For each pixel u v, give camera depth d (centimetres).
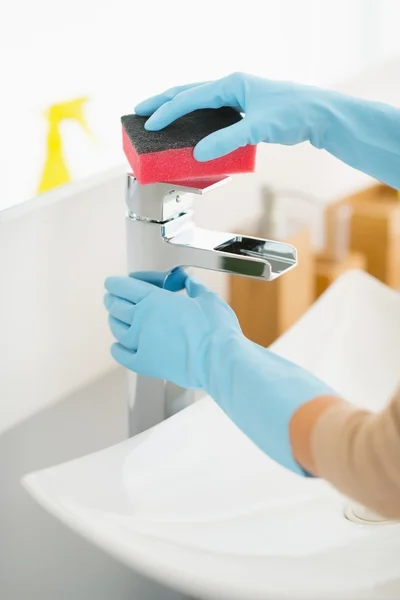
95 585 80
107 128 86
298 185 107
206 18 96
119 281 69
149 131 62
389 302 93
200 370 64
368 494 48
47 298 76
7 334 72
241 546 63
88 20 82
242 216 98
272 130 64
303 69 113
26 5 76
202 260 66
